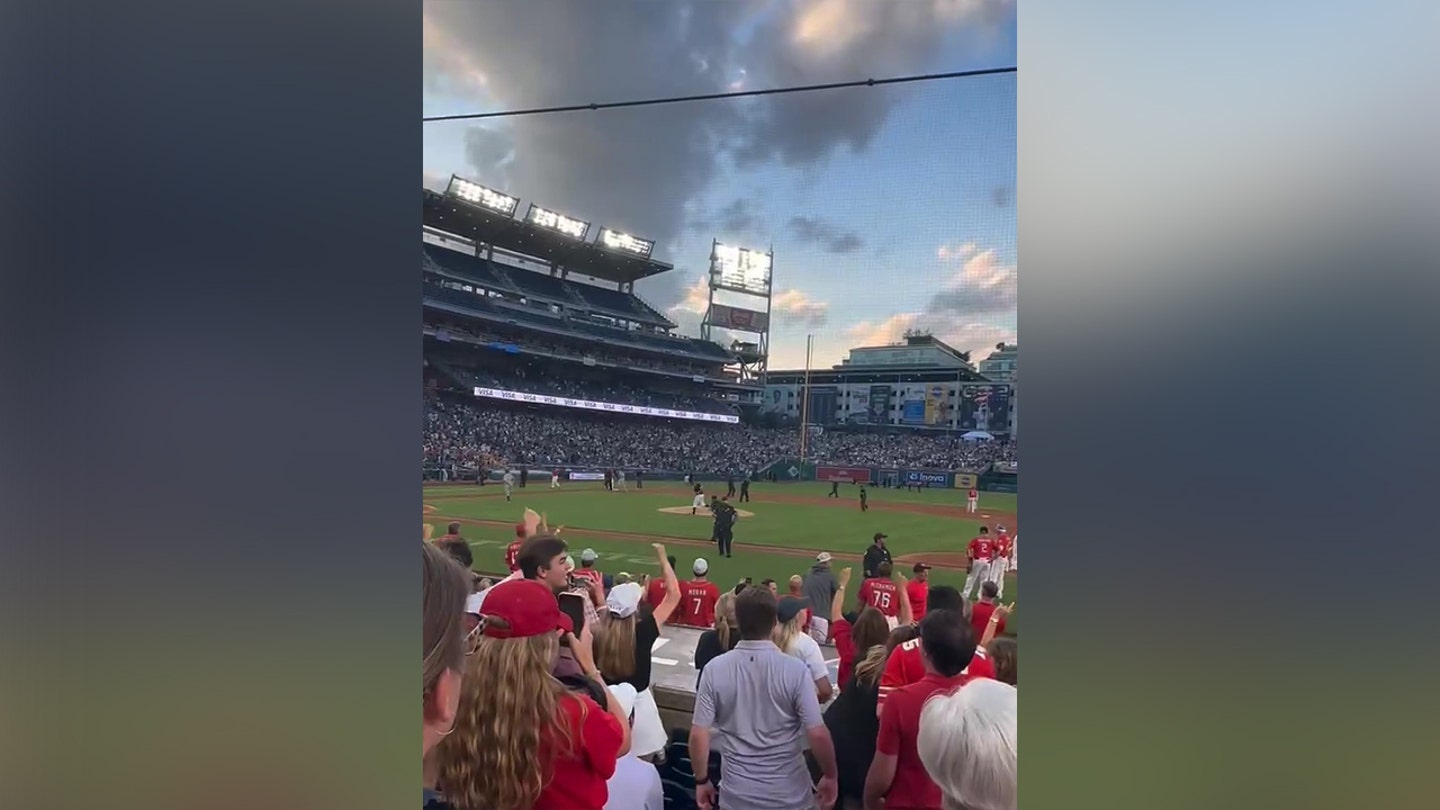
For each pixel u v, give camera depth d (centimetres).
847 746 221
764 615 229
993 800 213
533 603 236
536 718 234
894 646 221
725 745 225
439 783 246
